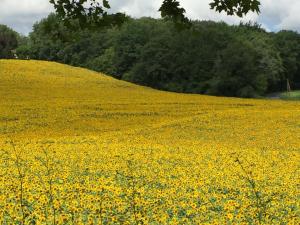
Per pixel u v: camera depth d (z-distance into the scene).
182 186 17.45
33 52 140.62
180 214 13.57
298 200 15.62
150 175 20.02
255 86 107.12
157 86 117.06
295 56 146.75
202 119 45.47
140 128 42.47
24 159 23.97
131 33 124.25
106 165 22.28
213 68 110.25
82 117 47.81
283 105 59.09
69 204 13.49
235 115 47.31
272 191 16.84
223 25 124.19
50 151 27.52
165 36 115.75
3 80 74.25
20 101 56.94
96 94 68.38
